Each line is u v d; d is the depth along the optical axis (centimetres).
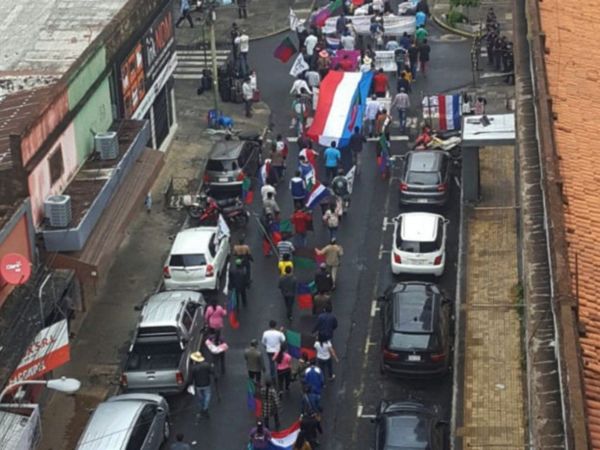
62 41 5594
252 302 5234
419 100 7231
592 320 2622
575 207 3191
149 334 4569
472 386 4481
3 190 4481
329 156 6131
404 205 5909
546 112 3722
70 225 4634
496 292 5119
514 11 5284
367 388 4600
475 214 5791
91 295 5250
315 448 4278
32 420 3772
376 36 7794
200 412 4484
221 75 7394
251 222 5938
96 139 5250
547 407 2255
